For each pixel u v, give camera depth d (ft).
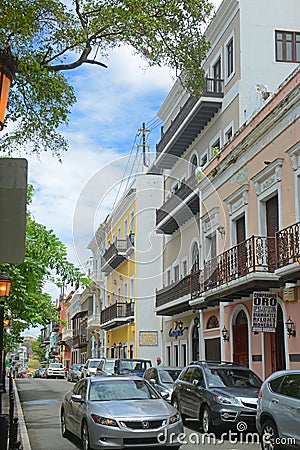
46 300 71.10
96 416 34.47
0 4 30.14
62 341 265.34
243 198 66.54
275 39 81.20
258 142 63.10
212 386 45.16
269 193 60.80
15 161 13.39
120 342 128.67
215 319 75.82
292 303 54.80
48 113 34.68
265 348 60.39
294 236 52.37
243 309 66.33
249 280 57.26
